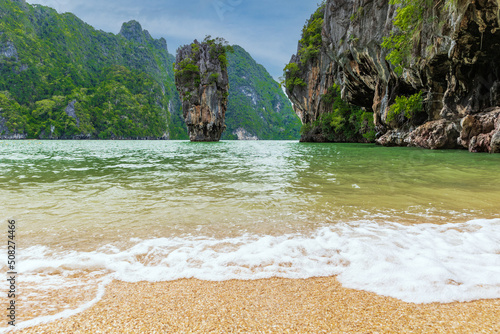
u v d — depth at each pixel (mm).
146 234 3654
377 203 5188
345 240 3330
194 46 70438
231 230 3807
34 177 8508
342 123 46469
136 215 4484
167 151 25578
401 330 1819
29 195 5914
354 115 44781
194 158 16359
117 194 6051
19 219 4223
